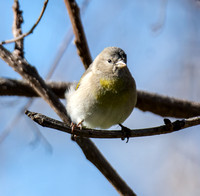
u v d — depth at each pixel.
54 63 12.55
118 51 10.77
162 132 8.56
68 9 10.47
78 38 10.96
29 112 7.84
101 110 10.32
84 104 10.37
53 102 10.77
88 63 11.59
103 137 8.38
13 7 10.93
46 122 7.85
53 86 12.91
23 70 10.51
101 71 10.48
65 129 8.03
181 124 8.52
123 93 10.25
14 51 10.64
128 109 10.47
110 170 10.54
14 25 10.91
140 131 8.49
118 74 10.30
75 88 12.28
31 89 12.47
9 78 12.46
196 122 8.59
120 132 8.52
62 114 10.78
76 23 10.65
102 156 10.62
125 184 10.59
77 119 10.88
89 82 10.41
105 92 10.20
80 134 8.17
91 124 10.94
